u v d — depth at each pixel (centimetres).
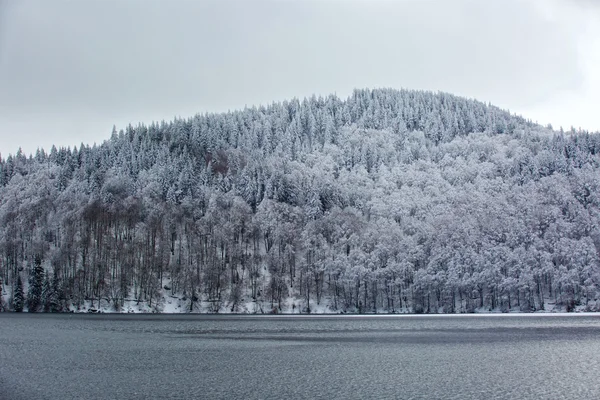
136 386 6881
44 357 9194
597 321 16275
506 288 19775
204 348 10419
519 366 8169
